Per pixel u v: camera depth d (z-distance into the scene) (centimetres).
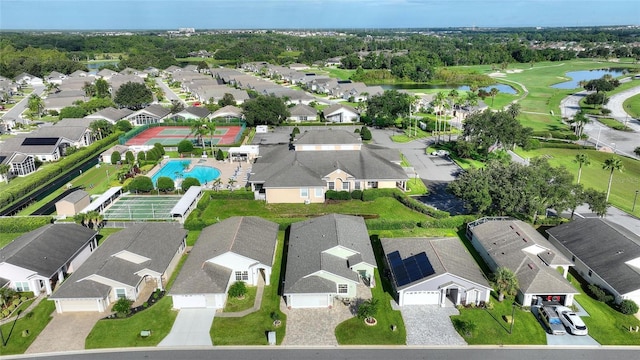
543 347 4238
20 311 4788
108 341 4306
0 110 16600
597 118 14712
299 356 4119
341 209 7375
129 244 5244
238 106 15438
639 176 8988
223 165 9819
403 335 4391
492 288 4812
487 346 4250
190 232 6525
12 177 9269
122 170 9194
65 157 10462
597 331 4444
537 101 17712
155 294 4975
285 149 9431
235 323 4544
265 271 5162
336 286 4794
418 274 4862
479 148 10212
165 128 13750
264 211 7344
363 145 9675
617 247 5278
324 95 19138
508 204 6194
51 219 6738
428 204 7594
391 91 13400
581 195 6325
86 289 4716
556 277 4862
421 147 11069
